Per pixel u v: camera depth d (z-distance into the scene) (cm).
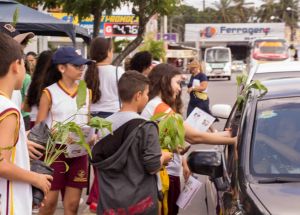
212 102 2384
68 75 526
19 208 320
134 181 415
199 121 516
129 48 1314
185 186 498
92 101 672
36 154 390
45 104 525
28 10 905
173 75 489
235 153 429
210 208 502
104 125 406
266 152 411
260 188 370
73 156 514
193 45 7550
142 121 418
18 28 866
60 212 680
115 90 675
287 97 461
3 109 307
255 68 641
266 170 395
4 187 316
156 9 1291
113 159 416
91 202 611
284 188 367
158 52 3184
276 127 431
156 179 430
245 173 394
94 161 423
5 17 854
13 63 320
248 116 447
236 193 378
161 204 473
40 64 592
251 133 429
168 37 4900
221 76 4612
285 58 3688
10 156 315
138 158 416
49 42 2378
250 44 4038
